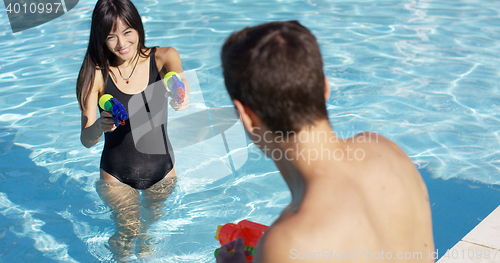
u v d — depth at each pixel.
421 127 3.63
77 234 2.57
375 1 7.12
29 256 2.42
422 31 5.77
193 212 2.72
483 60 4.87
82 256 2.41
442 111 3.88
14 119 3.95
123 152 2.61
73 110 4.13
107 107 2.29
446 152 3.30
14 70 4.96
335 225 0.81
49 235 2.57
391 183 0.93
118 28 2.30
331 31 5.81
